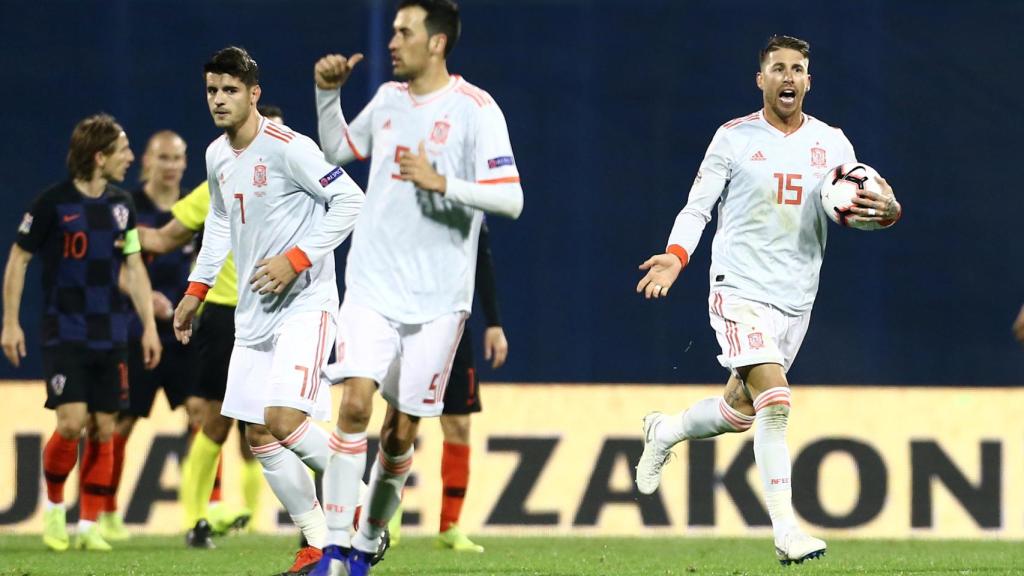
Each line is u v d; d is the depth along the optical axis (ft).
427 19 61.46
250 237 71.26
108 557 89.35
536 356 134.82
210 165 72.49
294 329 70.18
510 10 136.98
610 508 116.37
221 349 97.96
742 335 73.46
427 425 115.85
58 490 96.37
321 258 68.39
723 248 75.36
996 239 136.15
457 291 62.59
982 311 135.74
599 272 135.64
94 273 96.12
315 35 137.08
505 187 61.05
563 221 136.05
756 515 115.75
